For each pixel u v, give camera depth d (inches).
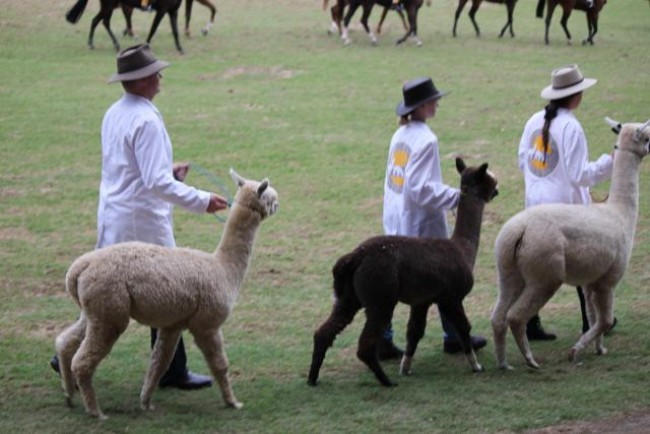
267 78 1038.4
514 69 1098.1
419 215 377.4
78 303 317.7
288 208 637.9
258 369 376.8
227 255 328.2
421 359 391.9
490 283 494.6
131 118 333.1
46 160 735.7
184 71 1057.5
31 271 510.3
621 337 410.6
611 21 1503.4
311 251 554.3
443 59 1155.9
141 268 310.2
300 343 409.1
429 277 349.1
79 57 1116.5
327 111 899.4
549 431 315.9
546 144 391.5
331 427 318.0
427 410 332.8
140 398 338.3
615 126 388.2
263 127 840.9
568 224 359.6
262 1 1581.0
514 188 676.7
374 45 1249.4
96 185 681.0
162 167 331.3
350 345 406.9
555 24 1469.0
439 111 898.7
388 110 904.9
